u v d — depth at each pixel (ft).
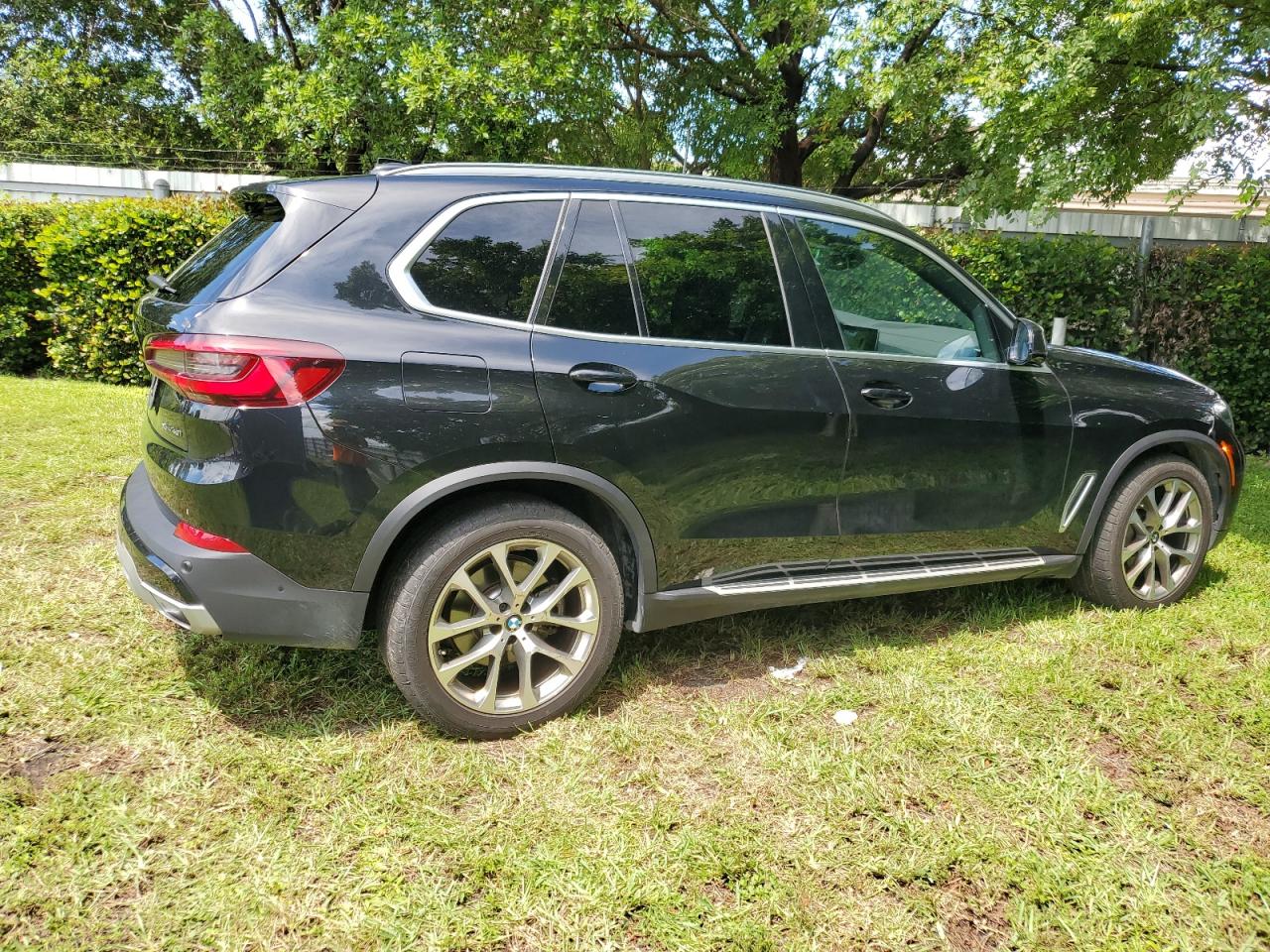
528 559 9.02
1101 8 26.48
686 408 9.24
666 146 54.49
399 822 7.54
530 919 6.61
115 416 21.85
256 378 7.59
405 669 8.37
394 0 43.39
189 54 63.98
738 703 9.78
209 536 7.88
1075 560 12.23
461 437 8.25
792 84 47.75
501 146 40.81
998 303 11.64
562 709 9.23
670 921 6.57
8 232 27.55
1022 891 7.09
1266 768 8.78
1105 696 9.99
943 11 30.25
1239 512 18.47
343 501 7.93
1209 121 23.98
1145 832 7.75
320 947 6.25
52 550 12.90
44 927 6.23
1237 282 24.54
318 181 8.48
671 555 9.56
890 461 10.52
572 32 40.78
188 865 6.90
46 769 7.94
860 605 12.65
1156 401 12.41
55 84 72.28
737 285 9.87
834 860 7.32
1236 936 6.67
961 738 9.10
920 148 50.11
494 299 8.64
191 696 9.28
